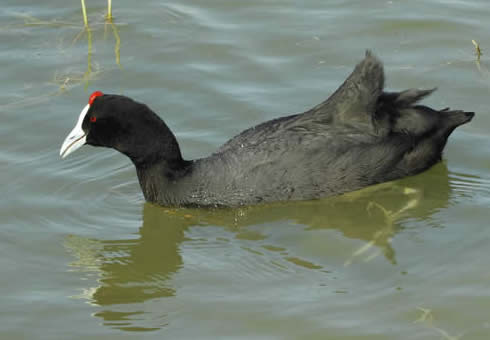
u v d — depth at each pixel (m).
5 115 15.76
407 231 12.75
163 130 13.64
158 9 19.11
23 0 19.36
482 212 13.05
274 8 18.98
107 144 13.64
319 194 13.59
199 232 13.20
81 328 10.82
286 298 11.20
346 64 17.00
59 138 15.29
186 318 10.94
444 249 12.14
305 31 18.11
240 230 13.18
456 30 17.84
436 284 11.30
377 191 13.88
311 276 11.70
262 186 13.47
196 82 16.70
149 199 13.99
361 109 13.41
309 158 13.41
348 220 13.20
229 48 17.67
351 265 11.92
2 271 12.10
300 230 13.01
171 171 13.81
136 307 11.26
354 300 11.07
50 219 13.42
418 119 13.69
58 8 19.09
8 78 16.77
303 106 15.88
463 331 10.34
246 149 13.64
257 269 11.99
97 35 18.16
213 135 15.34
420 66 16.78
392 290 11.23
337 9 18.84
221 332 10.59
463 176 14.08
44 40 17.97
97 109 13.35
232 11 18.97
